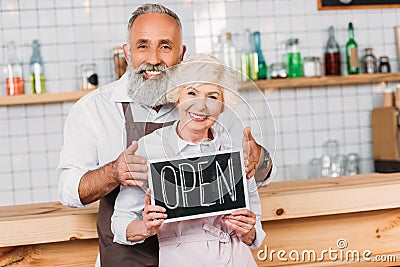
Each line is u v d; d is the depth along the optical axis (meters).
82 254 1.97
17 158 3.73
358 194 1.99
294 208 1.95
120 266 1.74
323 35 4.01
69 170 1.76
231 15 3.90
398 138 3.82
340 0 4.02
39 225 1.86
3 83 3.71
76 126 1.80
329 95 4.04
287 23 3.97
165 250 1.61
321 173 3.94
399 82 4.13
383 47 4.10
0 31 3.71
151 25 1.66
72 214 1.88
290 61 3.87
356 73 3.92
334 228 2.07
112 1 3.79
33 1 3.73
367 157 4.07
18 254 1.93
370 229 2.09
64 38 3.76
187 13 3.86
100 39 3.79
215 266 1.59
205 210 1.55
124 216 1.65
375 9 4.08
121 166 1.57
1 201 3.72
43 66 3.73
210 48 3.88
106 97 1.80
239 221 1.56
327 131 4.04
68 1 3.76
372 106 4.09
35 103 3.74
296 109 4.00
